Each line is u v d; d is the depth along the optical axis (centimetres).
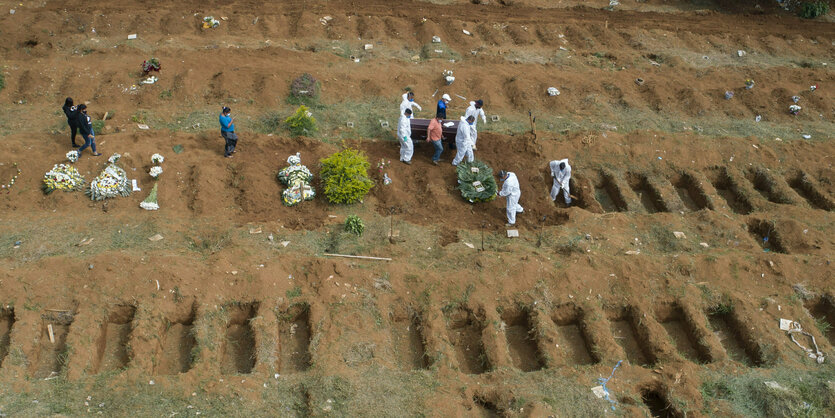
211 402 886
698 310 1098
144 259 1096
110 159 1340
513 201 1282
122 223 1215
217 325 1018
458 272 1141
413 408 896
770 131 1689
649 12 2456
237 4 2222
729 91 1833
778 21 2442
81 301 1023
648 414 907
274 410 888
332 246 1206
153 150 1404
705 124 1714
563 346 1056
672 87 1845
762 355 1027
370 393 914
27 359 940
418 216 1331
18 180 1279
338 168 1320
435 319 1055
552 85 1817
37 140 1409
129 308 1036
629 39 2197
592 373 972
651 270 1161
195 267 1101
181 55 1806
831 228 1332
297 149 1494
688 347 1078
